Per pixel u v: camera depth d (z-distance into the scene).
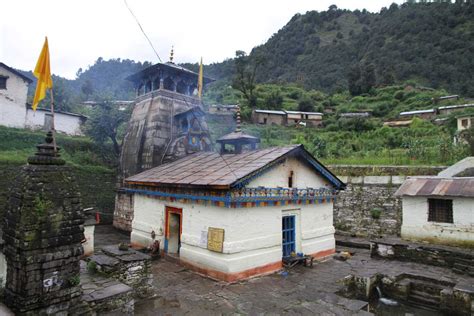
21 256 5.62
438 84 76.69
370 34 119.94
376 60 97.12
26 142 25.72
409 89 64.62
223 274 10.05
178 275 10.68
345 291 9.67
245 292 9.24
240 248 10.33
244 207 10.62
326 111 59.91
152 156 18.95
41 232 5.78
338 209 20.44
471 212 13.23
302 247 12.85
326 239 14.18
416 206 14.83
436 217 14.27
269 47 146.50
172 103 20.84
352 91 71.94
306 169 13.30
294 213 12.72
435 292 10.04
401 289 10.31
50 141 6.54
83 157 24.94
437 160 22.00
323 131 45.16
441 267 12.11
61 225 6.07
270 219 11.55
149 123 20.14
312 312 8.02
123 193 20.22
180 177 12.45
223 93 63.59
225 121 44.84
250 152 13.68
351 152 28.78
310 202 13.45
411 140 30.67
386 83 72.75
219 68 100.19
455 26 99.12
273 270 11.40
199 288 9.48
